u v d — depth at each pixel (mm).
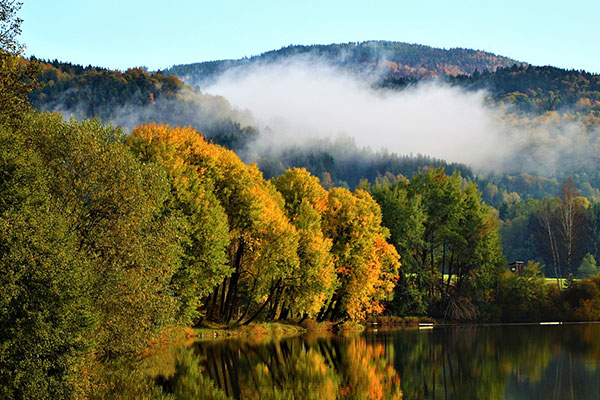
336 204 82375
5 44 33312
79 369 30234
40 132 35969
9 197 28516
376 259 82812
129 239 35469
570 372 52500
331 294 76438
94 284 32906
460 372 52125
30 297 26562
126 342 36969
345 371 50344
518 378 49656
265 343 64062
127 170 36844
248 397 39375
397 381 47312
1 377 25938
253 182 68188
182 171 54594
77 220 34156
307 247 71562
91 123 38562
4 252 26469
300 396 40344
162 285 40406
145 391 38938
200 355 53938
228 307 73438
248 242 66562
